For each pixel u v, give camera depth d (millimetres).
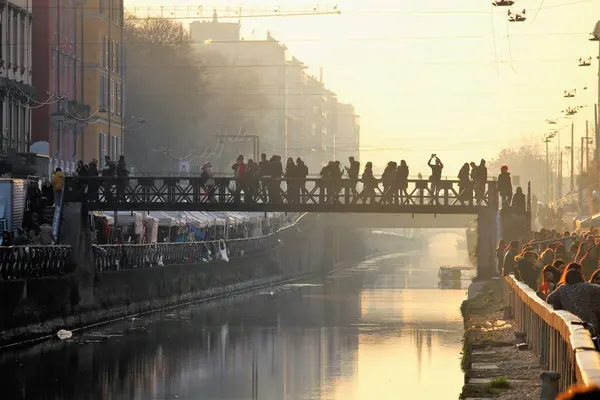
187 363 92188
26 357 90938
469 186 129875
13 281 95500
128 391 77000
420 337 112625
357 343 107812
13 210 111688
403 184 127938
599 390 19406
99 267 122188
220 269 174750
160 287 143500
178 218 164750
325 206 125938
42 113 162750
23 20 146875
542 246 99438
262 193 125375
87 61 193375
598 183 189875
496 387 51438
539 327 56125
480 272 130250
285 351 101375
